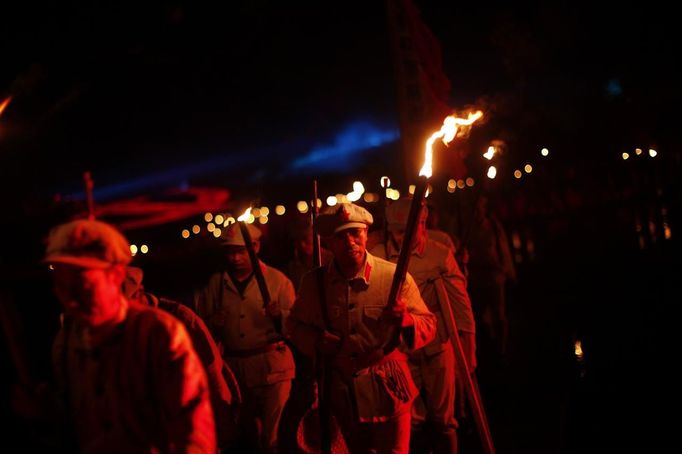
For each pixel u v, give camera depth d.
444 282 5.80
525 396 7.85
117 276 3.00
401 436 4.52
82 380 3.04
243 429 6.10
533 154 19.66
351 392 4.49
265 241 14.31
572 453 6.09
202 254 16.02
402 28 9.09
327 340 4.47
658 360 8.11
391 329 4.40
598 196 18.12
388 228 5.88
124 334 3.00
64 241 2.92
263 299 5.54
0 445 7.31
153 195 19.67
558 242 17.36
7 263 10.61
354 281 4.52
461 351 5.54
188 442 2.91
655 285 12.26
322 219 4.52
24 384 3.16
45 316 10.44
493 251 9.76
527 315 12.01
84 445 3.05
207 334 5.10
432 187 9.52
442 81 9.21
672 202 17.72
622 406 6.90
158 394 3.00
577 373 8.27
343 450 4.76
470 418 7.32
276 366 5.97
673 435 6.02
